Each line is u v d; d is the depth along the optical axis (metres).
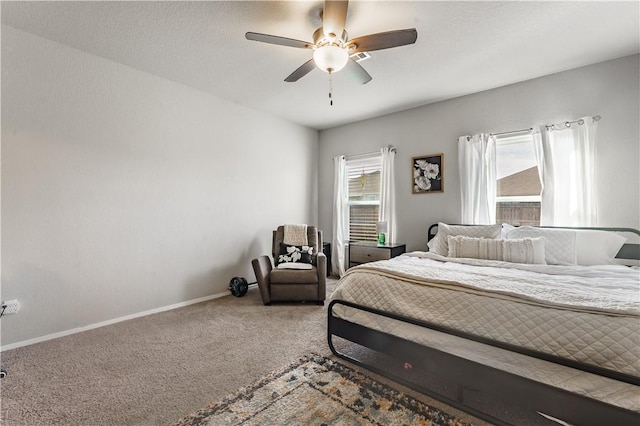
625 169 2.58
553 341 1.25
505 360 1.35
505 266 2.26
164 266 3.13
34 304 2.32
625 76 2.59
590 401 1.12
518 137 3.15
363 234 4.63
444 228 3.12
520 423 1.42
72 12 2.04
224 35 2.32
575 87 2.81
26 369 1.92
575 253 2.41
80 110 2.56
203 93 3.46
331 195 4.95
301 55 2.63
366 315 1.89
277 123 4.39
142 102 2.95
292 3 1.94
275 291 3.26
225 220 3.72
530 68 2.82
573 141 2.79
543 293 1.46
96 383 1.76
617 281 1.72
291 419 1.44
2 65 2.19
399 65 2.76
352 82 3.15
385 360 2.04
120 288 2.80
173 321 2.78
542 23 2.12
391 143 4.18
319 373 1.86
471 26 2.16
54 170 2.43
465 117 3.50
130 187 2.87
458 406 1.47
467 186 3.39
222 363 2.00
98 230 2.67
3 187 2.20
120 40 2.40
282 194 4.48
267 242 4.25
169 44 2.45
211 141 3.55
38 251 2.35
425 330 1.62
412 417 1.46
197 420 1.44
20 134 2.26
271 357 2.08
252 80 3.15
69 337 2.42
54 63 2.42
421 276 1.82
